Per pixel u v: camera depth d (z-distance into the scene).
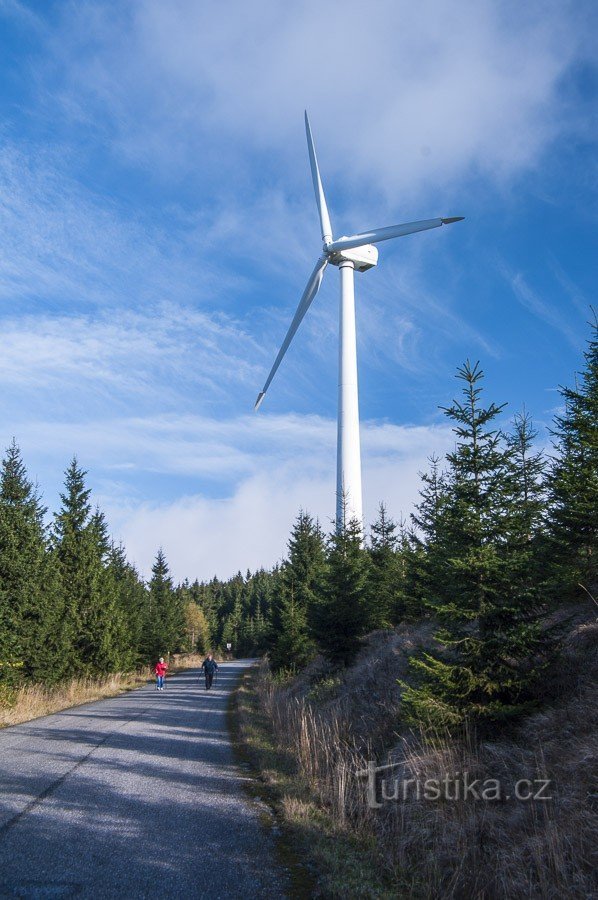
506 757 8.37
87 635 30.98
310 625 21.89
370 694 14.85
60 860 5.80
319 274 39.34
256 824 7.36
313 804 8.31
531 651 9.51
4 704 19.16
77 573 31.89
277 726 14.60
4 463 23.81
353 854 6.55
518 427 20.36
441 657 10.18
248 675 42.97
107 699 26.06
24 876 5.34
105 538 40.69
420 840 7.00
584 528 12.11
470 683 9.21
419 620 23.17
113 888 5.20
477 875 5.98
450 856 6.44
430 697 9.52
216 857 6.17
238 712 19.66
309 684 22.62
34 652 24.17
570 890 5.40
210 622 109.31
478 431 10.72
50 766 10.20
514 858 6.16
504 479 10.42
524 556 9.78
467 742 9.19
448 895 5.66
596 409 12.45
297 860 6.24
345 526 23.09
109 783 9.10
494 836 6.79
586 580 12.25
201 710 20.64
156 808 7.84
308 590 31.45
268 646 34.66
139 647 48.34
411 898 5.62
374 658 18.30
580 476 12.38
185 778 9.74
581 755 7.38
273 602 35.19
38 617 24.08
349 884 5.57
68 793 8.36
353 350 39.03
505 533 10.13
